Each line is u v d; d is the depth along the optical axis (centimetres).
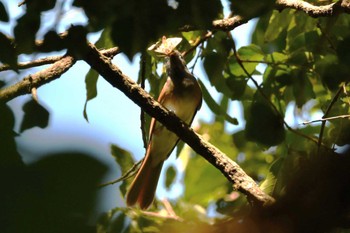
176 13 385
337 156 257
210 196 1076
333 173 252
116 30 385
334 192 247
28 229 191
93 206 195
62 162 195
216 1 387
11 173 194
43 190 193
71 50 397
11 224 190
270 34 907
